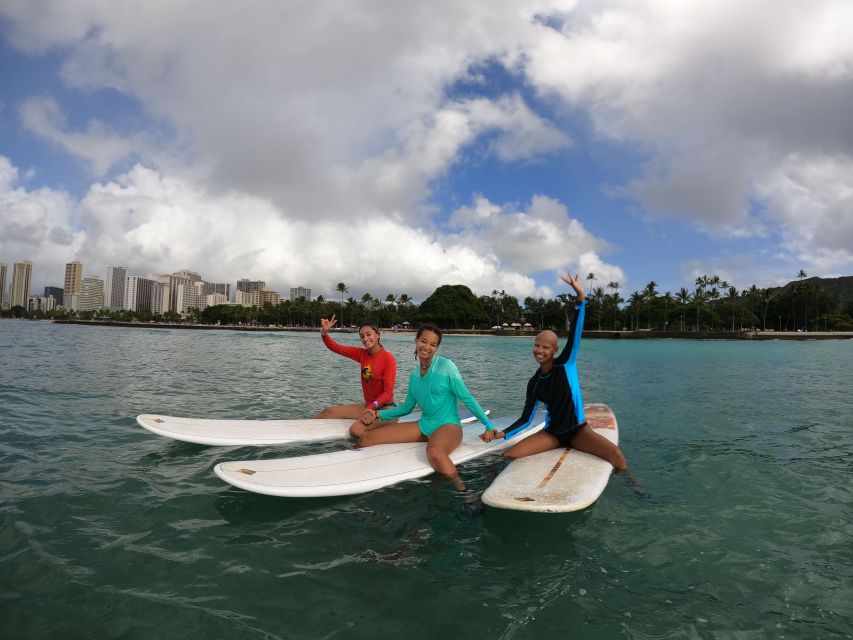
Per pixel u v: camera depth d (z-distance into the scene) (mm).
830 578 2787
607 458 4625
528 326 107438
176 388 9750
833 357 28828
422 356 4609
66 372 11820
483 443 5062
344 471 4109
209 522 3373
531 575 2770
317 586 2594
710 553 3078
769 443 6004
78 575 2598
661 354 30375
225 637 2133
